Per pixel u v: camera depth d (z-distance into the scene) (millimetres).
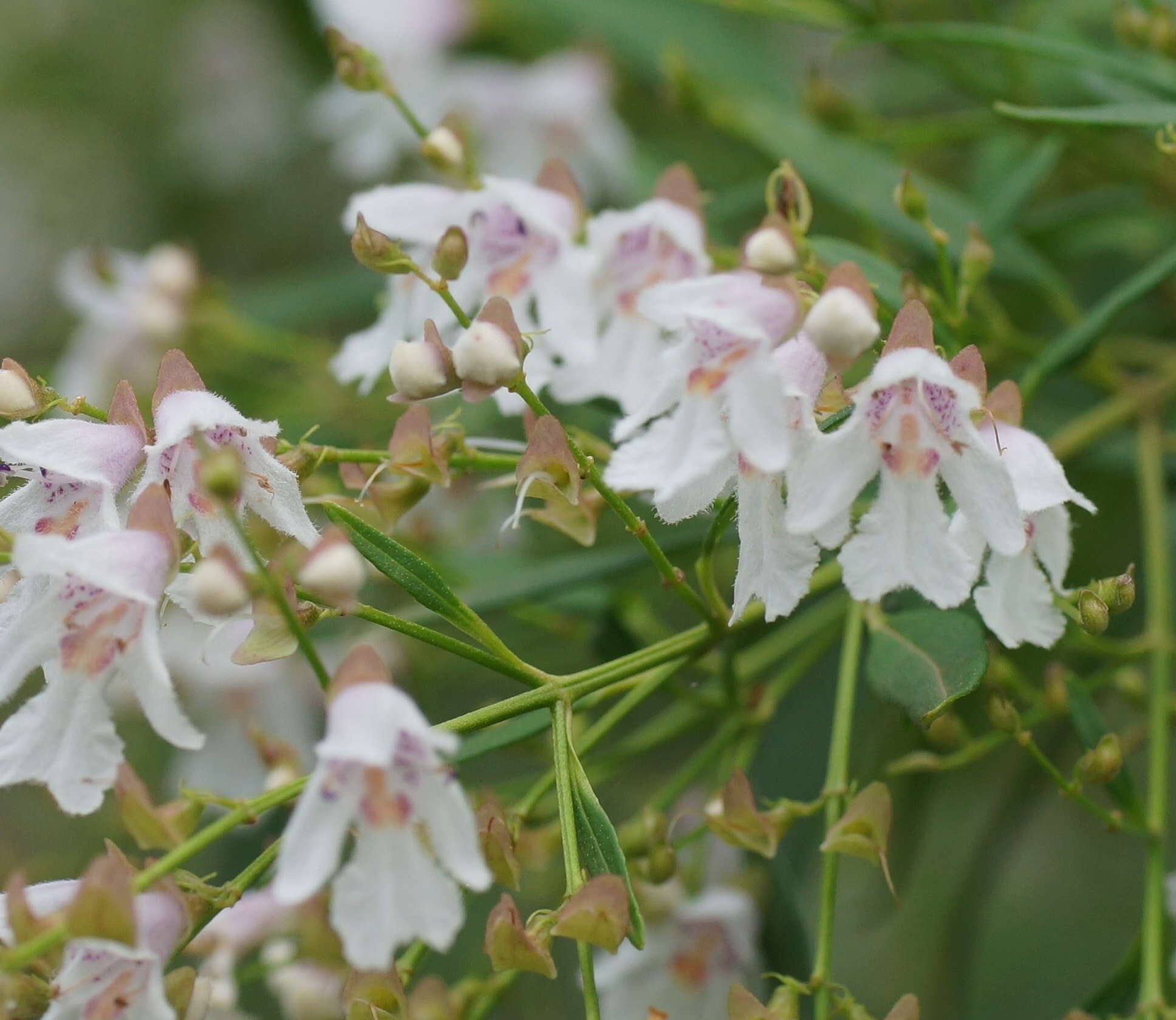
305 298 554
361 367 420
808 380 384
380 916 367
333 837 367
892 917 471
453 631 461
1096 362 438
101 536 376
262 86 731
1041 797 472
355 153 535
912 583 381
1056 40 437
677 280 413
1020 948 562
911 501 382
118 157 748
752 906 422
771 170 456
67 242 748
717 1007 420
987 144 468
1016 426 390
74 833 576
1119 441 451
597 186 530
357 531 390
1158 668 420
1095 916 563
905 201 412
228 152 730
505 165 521
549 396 435
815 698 445
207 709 466
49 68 747
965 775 516
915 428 383
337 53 419
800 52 602
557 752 385
